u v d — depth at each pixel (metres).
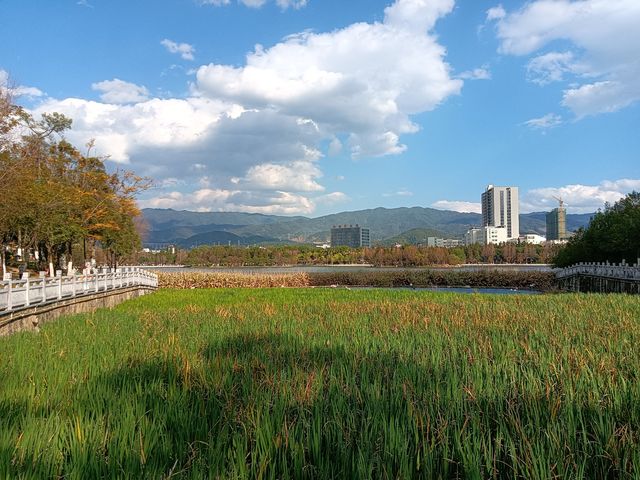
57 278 21.88
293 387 7.22
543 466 4.54
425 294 39.34
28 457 4.94
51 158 47.53
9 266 55.94
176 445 5.29
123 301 34.41
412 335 12.56
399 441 5.14
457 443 5.09
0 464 4.69
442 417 5.90
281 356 9.78
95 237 50.53
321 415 6.03
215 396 7.05
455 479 4.89
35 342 12.57
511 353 9.62
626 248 53.09
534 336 11.91
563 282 61.41
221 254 153.00
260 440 5.23
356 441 5.25
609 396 6.44
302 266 148.88
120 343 12.03
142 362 9.34
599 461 4.97
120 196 54.78
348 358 9.29
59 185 43.69
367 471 4.64
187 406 6.51
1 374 8.71
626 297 25.56
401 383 7.32
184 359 9.37
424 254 136.12
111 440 5.37
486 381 7.28
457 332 12.81
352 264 149.62
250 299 35.00
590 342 10.80
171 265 161.50
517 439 5.30
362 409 6.34
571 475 4.53
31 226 41.16
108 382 7.87
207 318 18.28
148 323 16.77
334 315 18.47
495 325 14.34
